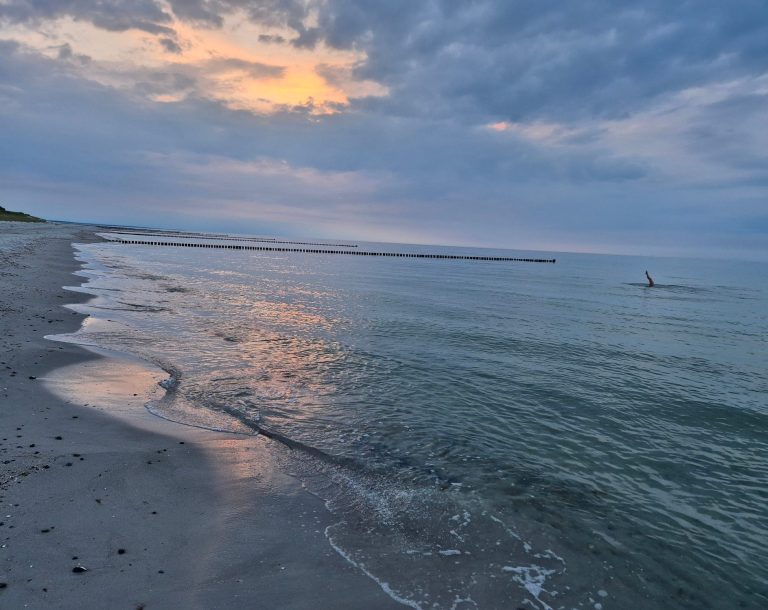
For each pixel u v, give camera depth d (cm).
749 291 4800
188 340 1406
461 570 450
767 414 1012
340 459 687
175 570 402
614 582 454
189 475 581
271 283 3609
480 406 968
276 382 1052
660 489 662
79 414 739
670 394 1126
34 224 11056
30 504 471
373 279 4666
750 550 527
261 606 369
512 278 5762
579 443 807
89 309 1741
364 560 450
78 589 362
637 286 5059
